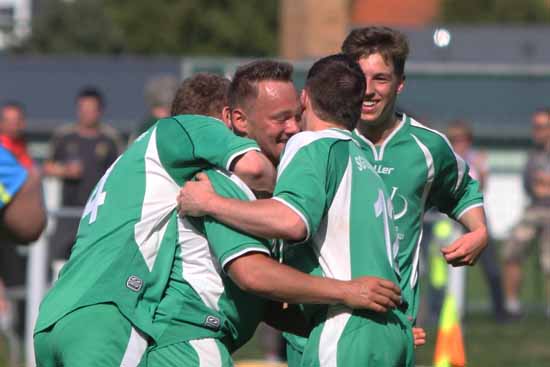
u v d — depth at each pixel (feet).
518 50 229.86
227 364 33.78
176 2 268.21
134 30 266.57
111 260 33.81
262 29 271.69
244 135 34.45
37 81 218.18
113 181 34.81
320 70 34.17
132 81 217.56
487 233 38.83
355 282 32.37
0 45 250.37
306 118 34.45
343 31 101.09
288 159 32.76
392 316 33.58
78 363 32.86
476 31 235.61
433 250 71.31
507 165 202.08
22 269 67.21
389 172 37.99
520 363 68.33
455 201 40.22
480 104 203.92
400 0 199.21
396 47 37.06
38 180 34.58
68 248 65.87
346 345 32.73
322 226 33.06
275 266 32.17
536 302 79.82
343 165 33.09
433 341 70.69
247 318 34.71
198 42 269.03
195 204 32.86
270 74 33.94
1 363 66.44
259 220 31.83
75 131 76.95
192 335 33.76
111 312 33.27
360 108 34.40
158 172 34.19
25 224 34.45
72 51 243.60
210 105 35.81
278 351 68.74
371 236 33.17
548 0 349.00
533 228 80.43
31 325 64.95
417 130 38.50
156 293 33.94
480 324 78.79
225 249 32.40
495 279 78.74
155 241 34.12
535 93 206.90
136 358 33.27
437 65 207.00
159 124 34.91
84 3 247.91
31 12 269.64
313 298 32.17
